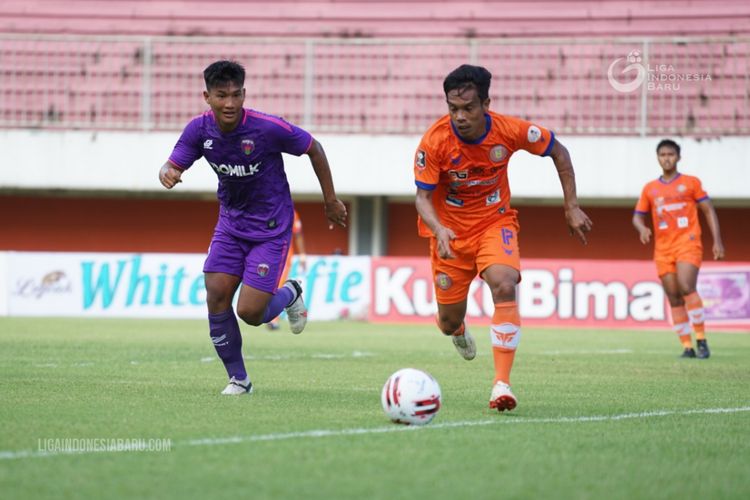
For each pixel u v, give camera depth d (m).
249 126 23.23
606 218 79.81
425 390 19.75
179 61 84.62
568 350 44.75
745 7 84.50
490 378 30.86
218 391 25.44
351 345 45.84
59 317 68.25
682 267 42.16
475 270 24.03
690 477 15.34
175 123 79.19
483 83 21.80
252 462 15.64
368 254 78.81
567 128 74.81
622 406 23.98
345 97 83.62
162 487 13.91
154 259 68.75
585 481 14.87
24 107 84.00
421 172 22.81
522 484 14.55
